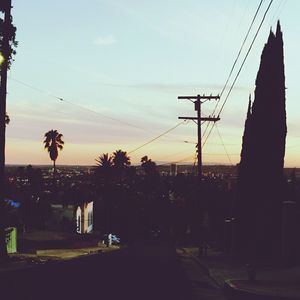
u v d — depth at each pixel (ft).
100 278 65.72
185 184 360.89
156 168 462.60
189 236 310.45
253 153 101.45
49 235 179.01
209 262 108.68
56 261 96.68
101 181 310.24
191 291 59.88
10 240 141.49
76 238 189.47
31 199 205.05
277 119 98.02
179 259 120.16
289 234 86.38
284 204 87.30
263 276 71.36
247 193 106.32
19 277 64.80
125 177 358.64
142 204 342.44
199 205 139.23
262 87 99.04
